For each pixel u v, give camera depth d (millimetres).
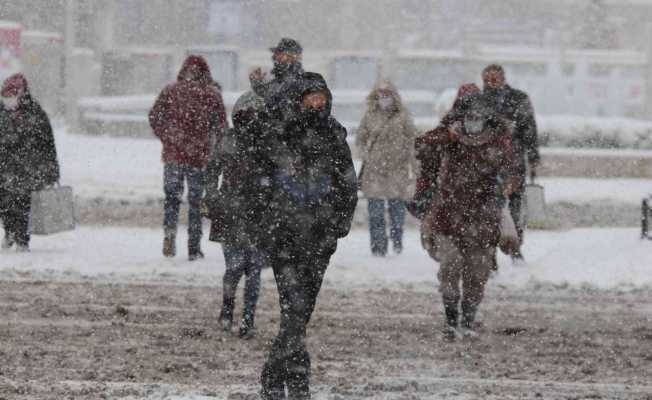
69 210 39906
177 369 23688
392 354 25641
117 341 26344
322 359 24922
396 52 108750
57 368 23547
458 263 27391
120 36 121750
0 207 39094
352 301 32062
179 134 37781
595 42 127438
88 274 35188
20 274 34875
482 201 27328
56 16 111000
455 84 108375
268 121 20891
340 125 20953
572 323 29719
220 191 25656
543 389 22531
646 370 24516
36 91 104188
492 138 27297
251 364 24344
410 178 40531
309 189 20703
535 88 108750
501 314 30781
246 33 125688
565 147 67312
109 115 84688
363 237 45812
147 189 56156
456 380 23141
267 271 36781
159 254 39500
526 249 42062
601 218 53281
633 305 32344
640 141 67375
